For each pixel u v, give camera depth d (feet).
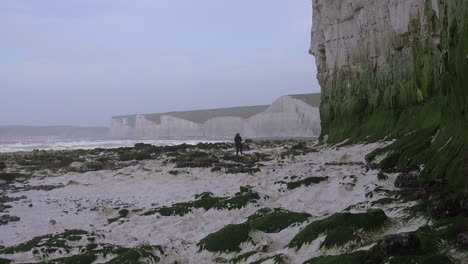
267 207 40.11
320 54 108.58
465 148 32.30
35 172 84.12
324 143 94.99
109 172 77.66
